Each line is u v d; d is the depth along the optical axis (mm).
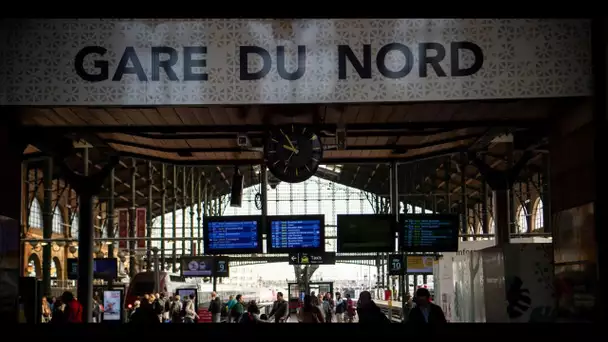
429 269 25969
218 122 13562
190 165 18016
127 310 30516
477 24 9797
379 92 9820
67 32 9766
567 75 9750
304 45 9844
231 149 16641
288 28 9844
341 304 38750
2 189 10836
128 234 47656
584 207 10141
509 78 9781
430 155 17891
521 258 13703
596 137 9617
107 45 9789
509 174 16406
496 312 14062
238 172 18094
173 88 9805
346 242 17438
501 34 9805
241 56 9828
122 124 13477
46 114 12000
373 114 13031
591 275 9820
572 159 10711
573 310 10453
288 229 17781
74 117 12602
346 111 12703
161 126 13594
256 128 13797
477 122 13391
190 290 37781
